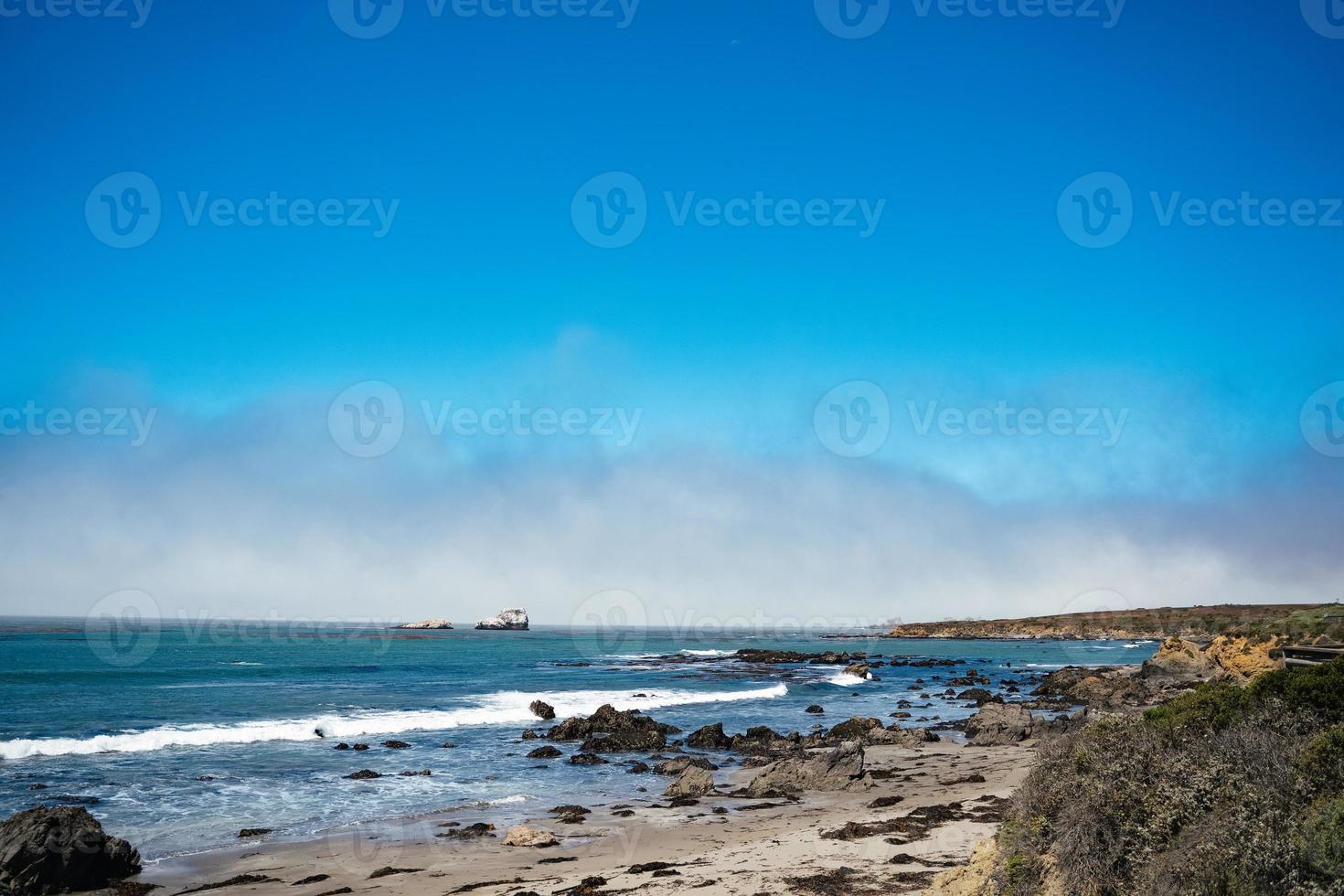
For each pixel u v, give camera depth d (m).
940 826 18.05
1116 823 9.71
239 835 19.78
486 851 18.45
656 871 15.64
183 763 28.00
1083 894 9.23
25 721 35.31
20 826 16.61
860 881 13.95
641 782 26.83
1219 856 8.31
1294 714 11.12
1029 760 29.70
